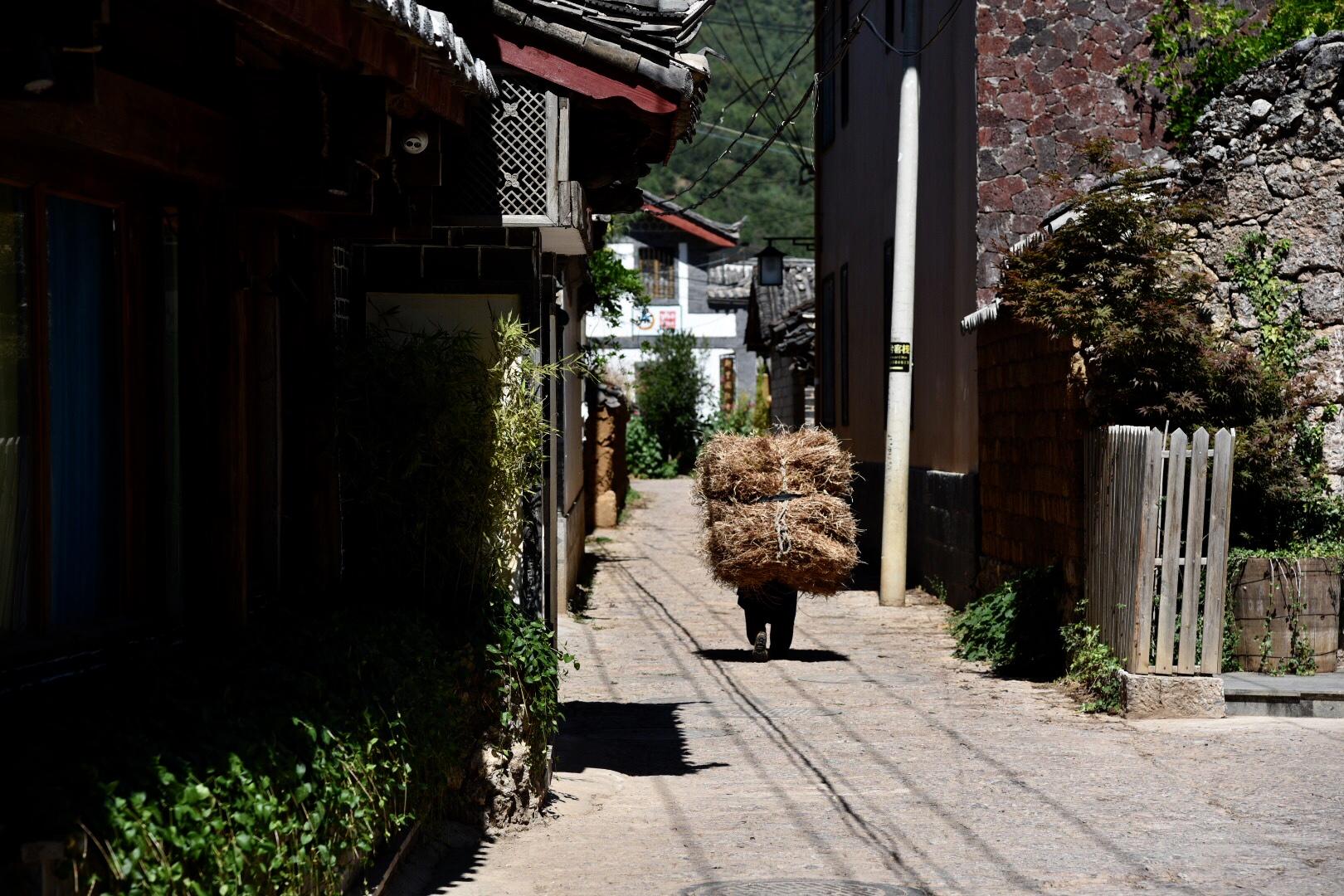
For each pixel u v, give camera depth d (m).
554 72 8.05
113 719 4.25
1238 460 11.26
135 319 5.68
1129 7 16.81
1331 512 11.66
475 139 8.08
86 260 5.41
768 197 68.56
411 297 8.69
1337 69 12.27
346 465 7.62
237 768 4.13
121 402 5.59
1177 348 11.45
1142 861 6.68
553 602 9.59
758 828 7.51
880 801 8.05
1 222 4.82
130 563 5.64
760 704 11.33
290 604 7.06
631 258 53.31
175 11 5.41
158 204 5.77
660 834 7.43
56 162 5.08
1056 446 13.00
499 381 7.95
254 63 6.24
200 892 3.72
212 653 5.45
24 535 4.95
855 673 12.89
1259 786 8.15
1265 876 6.39
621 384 39.44
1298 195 12.37
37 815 3.39
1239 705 10.27
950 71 18.36
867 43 23.42
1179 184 12.71
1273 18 16.66
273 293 6.80
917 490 20.41
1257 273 12.40
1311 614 10.82
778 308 42.12
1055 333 11.84
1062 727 10.12
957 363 17.83
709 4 8.43
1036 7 16.80
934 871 6.57
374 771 5.32
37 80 3.78
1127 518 10.62
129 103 4.97
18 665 4.81
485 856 7.00
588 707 11.26
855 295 24.78
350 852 5.24
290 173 5.88
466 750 7.31
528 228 8.43
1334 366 12.20
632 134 8.98
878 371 22.72
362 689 5.65
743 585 13.52
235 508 5.98
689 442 50.69
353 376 7.55
